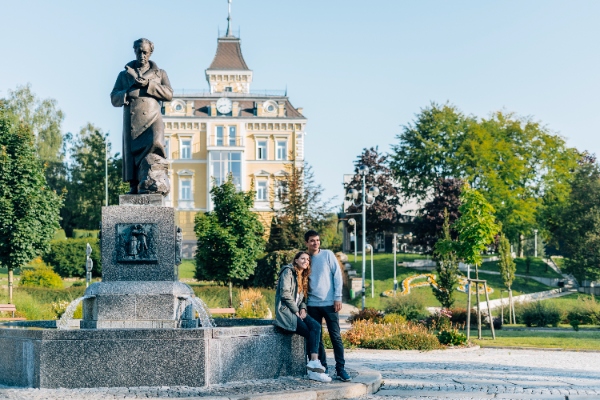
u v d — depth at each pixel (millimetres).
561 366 19641
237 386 11617
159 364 11484
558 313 41750
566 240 70562
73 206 86375
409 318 37875
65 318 12797
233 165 81062
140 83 14109
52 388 11383
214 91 91500
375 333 26906
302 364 13125
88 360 11453
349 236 82938
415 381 14562
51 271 50344
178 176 80875
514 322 42312
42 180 43906
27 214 42406
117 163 86562
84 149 90312
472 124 76125
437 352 24797
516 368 18672
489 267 70250
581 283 64000
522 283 64375
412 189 82000
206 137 81312
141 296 12961
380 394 12414
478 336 31844
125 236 13438
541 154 78688
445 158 77375
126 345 11477
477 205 31266
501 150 74750
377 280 62500
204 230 46594
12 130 43719
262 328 12398
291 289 12719
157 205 13656
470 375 16141
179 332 11516
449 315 34906
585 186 73938
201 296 45562
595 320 42812
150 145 14039
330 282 12906
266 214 80812
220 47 93500
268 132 82062
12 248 41875
